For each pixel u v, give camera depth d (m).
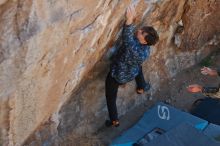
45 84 4.80
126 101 7.51
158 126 7.02
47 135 6.07
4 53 4.05
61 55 4.69
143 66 7.61
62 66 4.89
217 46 8.85
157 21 7.10
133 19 6.05
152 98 7.93
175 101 8.01
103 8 4.80
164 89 8.12
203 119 7.22
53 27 4.23
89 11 4.55
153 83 7.95
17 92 4.50
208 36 8.55
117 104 7.37
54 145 6.30
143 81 7.34
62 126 6.55
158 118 7.14
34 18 4.01
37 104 4.91
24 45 4.11
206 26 8.32
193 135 6.34
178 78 8.37
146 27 6.05
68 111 6.52
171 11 7.20
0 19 3.86
